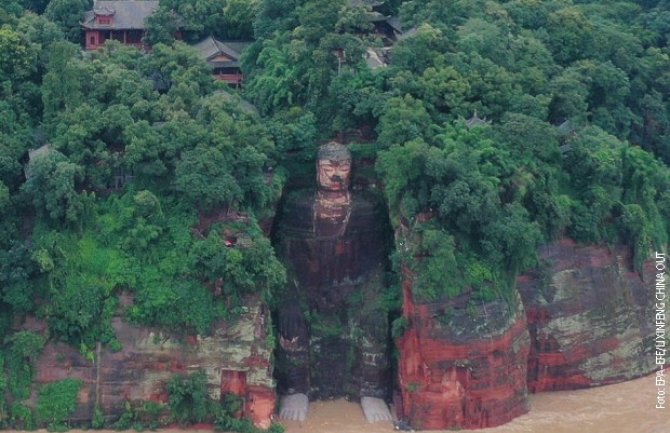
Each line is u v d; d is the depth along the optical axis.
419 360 110.12
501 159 117.00
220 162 112.31
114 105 117.75
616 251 125.44
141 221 110.38
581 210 122.81
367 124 125.25
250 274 107.75
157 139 113.12
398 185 114.25
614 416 113.69
